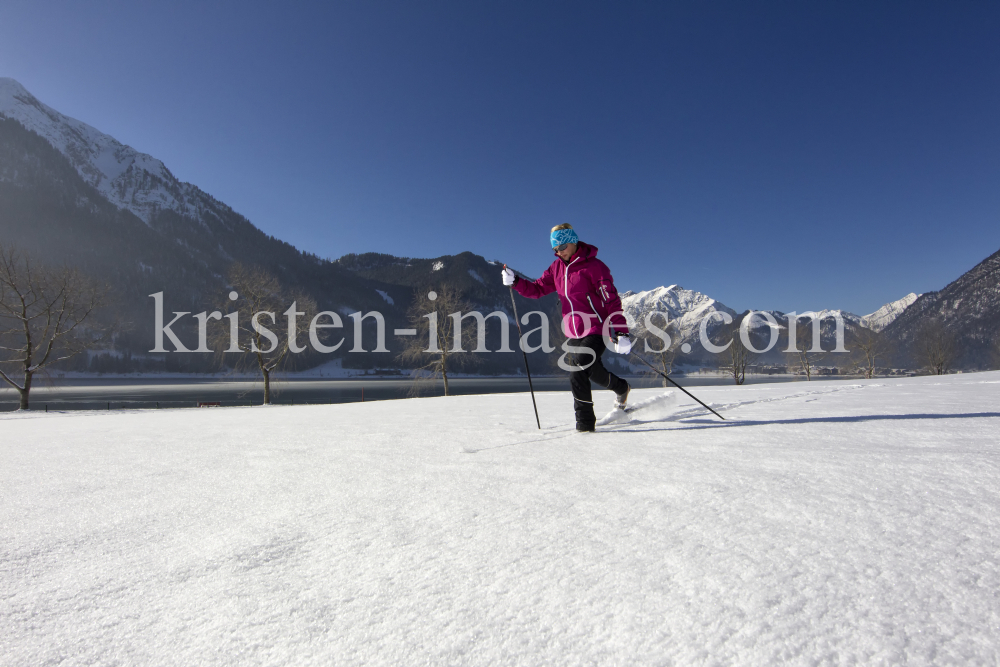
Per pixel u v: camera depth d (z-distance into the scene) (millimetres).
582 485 1499
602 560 956
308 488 1647
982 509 1110
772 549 958
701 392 6035
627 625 736
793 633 687
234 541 1154
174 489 1703
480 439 2693
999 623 680
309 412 6688
